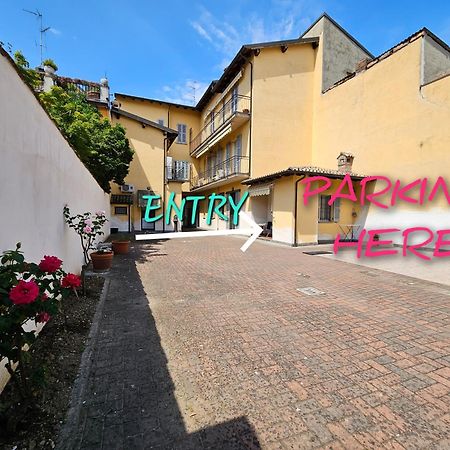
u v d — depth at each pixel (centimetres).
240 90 1762
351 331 371
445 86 988
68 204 538
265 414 220
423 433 202
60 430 199
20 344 183
